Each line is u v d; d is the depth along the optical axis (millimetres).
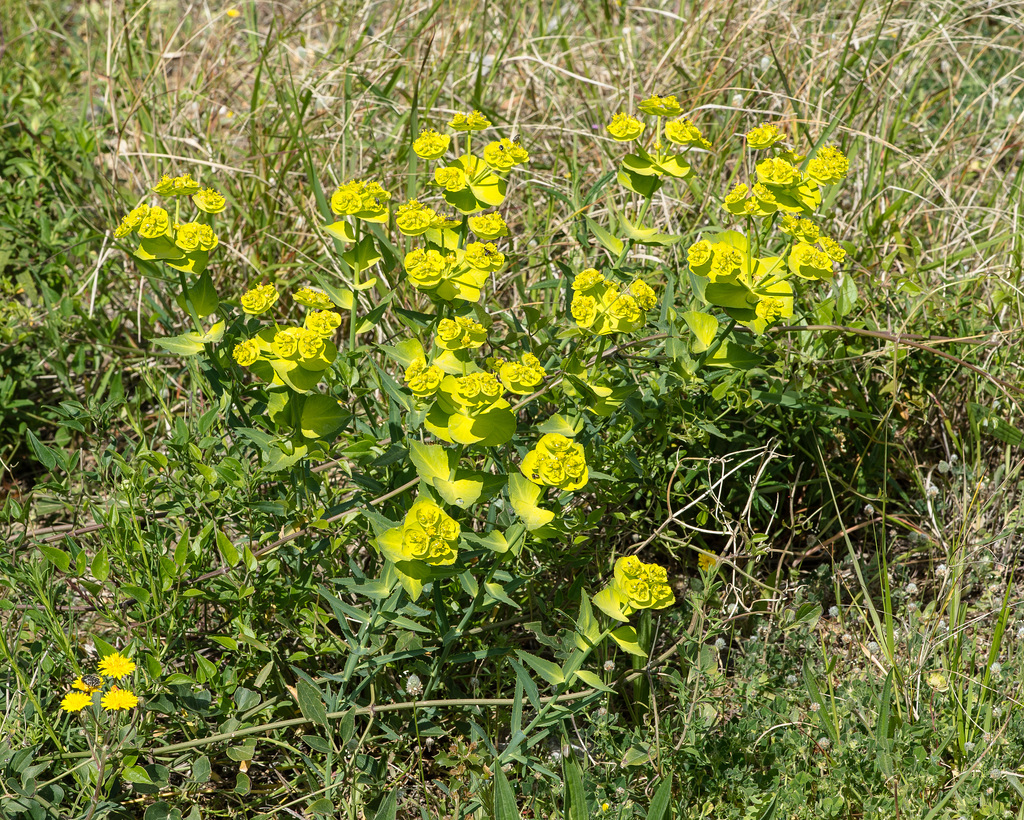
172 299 2314
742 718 1995
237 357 1874
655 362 2014
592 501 2113
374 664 1918
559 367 1968
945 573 2080
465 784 1950
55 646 1968
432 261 1873
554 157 2547
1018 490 2209
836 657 2004
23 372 2297
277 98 2502
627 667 2027
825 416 2180
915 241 2322
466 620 1907
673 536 2119
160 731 1938
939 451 2275
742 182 2420
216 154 2559
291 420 1904
